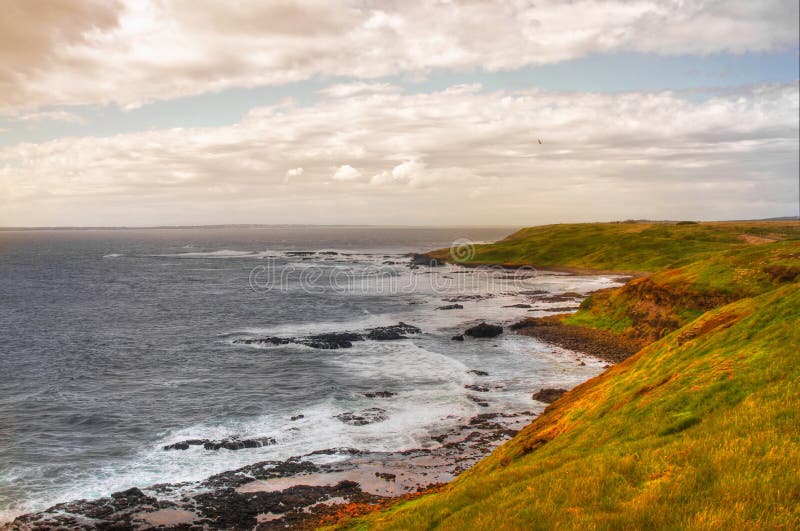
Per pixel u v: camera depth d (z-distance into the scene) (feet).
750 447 48.42
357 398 156.04
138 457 118.42
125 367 193.67
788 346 69.41
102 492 102.58
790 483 41.60
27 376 182.60
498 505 52.80
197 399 157.38
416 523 57.41
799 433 48.44
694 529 39.17
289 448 122.62
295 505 95.86
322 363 195.83
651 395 76.89
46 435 130.62
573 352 206.59
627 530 41.50
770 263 209.26
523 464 73.97
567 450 69.82
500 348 214.90
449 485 91.91
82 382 175.32
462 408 147.23
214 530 88.53
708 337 91.20
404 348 216.95
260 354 210.59
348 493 99.96
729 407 61.26
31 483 105.91
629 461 53.62
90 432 132.77
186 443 124.16
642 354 110.83
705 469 47.21
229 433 131.64
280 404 152.25
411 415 142.41
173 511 94.63
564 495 50.26
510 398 155.33
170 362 200.03
